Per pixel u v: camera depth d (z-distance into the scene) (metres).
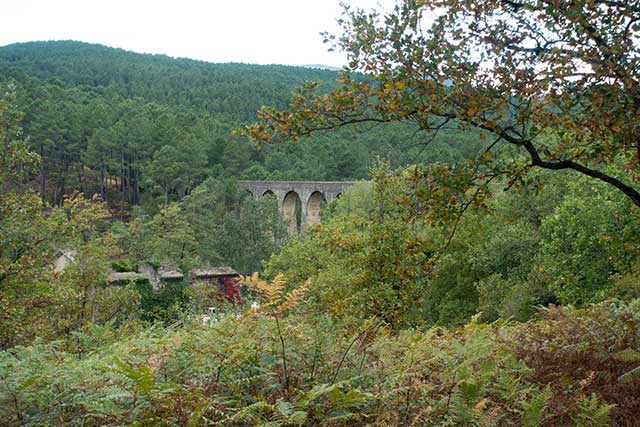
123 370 3.41
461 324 22.91
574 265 15.31
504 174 6.14
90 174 94.06
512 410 3.80
